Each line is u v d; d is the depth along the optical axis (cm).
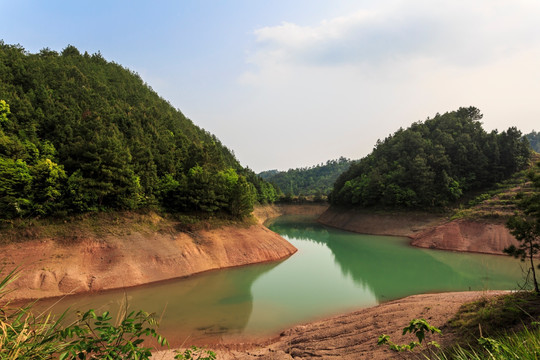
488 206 5822
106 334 445
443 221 6312
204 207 4719
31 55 8425
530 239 1755
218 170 6556
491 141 7531
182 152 6669
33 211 3319
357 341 1694
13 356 386
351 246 5700
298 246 5891
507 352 496
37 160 3697
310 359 1608
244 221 5144
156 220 4212
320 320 2359
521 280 3325
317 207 13925
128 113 7431
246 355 1777
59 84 6825
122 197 3966
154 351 1797
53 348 429
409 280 3472
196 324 2295
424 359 1293
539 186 1731
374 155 10525
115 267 3262
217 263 4028
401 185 7706
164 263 3591
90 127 4878
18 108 4588
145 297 2886
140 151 5006
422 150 8150
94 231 3519
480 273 3669
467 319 1544
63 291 2825
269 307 2648
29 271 2834
